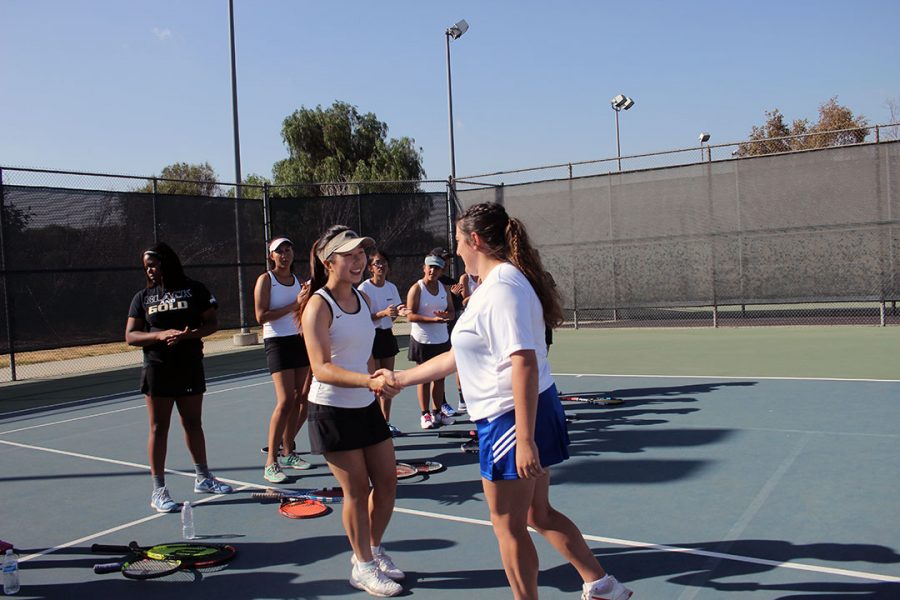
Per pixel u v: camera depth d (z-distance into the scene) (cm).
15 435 820
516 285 282
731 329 1495
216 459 659
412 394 953
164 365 511
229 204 1505
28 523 504
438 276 764
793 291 1398
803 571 364
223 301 1502
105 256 1287
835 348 1152
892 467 525
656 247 1525
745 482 510
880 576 354
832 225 1356
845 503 457
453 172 1995
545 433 291
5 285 1168
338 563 410
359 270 374
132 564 408
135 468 643
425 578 384
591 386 939
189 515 463
